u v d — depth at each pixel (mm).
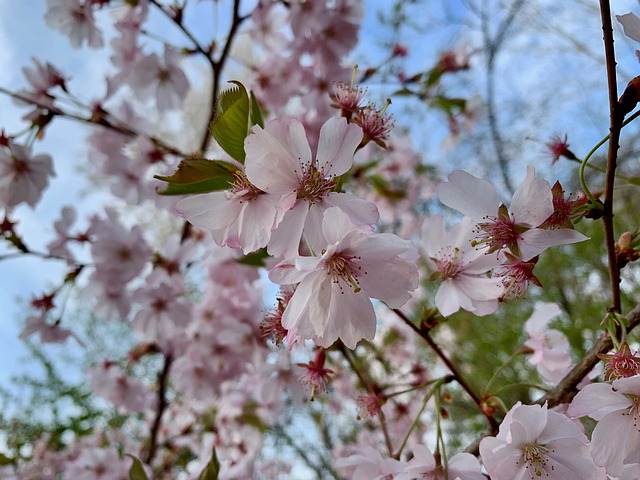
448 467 173
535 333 211
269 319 178
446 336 759
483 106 468
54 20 361
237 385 484
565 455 148
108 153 416
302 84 400
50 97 339
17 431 550
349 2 382
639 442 139
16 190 330
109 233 386
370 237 141
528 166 159
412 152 566
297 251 143
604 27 141
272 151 144
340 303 145
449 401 233
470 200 164
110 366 455
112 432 523
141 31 371
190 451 565
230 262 385
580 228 733
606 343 167
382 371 469
